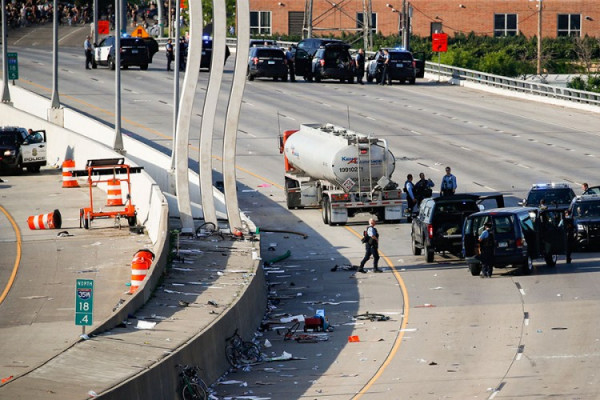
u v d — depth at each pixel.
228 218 114.00
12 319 85.44
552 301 91.19
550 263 106.50
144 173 129.75
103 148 149.25
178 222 121.44
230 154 113.88
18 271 104.50
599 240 114.75
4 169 161.88
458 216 109.38
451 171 160.25
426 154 172.62
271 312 92.62
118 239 118.38
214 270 93.25
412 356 75.75
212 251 103.06
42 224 125.00
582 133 192.50
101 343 67.50
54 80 185.12
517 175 157.12
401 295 96.56
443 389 66.38
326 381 69.94
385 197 130.50
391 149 176.50
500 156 171.12
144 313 77.06
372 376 70.69
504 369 70.81
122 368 61.12
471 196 110.12
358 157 128.50
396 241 121.81
